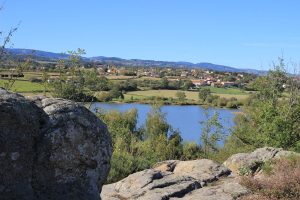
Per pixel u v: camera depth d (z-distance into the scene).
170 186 12.82
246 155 17.25
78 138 6.48
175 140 42.88
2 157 5.67
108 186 13.46
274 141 29.08
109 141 7.05
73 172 6.43
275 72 34.72
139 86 141.62
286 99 32.59
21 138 5.88
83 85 24.88
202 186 13.71
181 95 116.81
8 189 5.66
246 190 12.00
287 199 10.88
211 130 36.84
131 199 11.84
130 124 47.31
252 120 34.22
